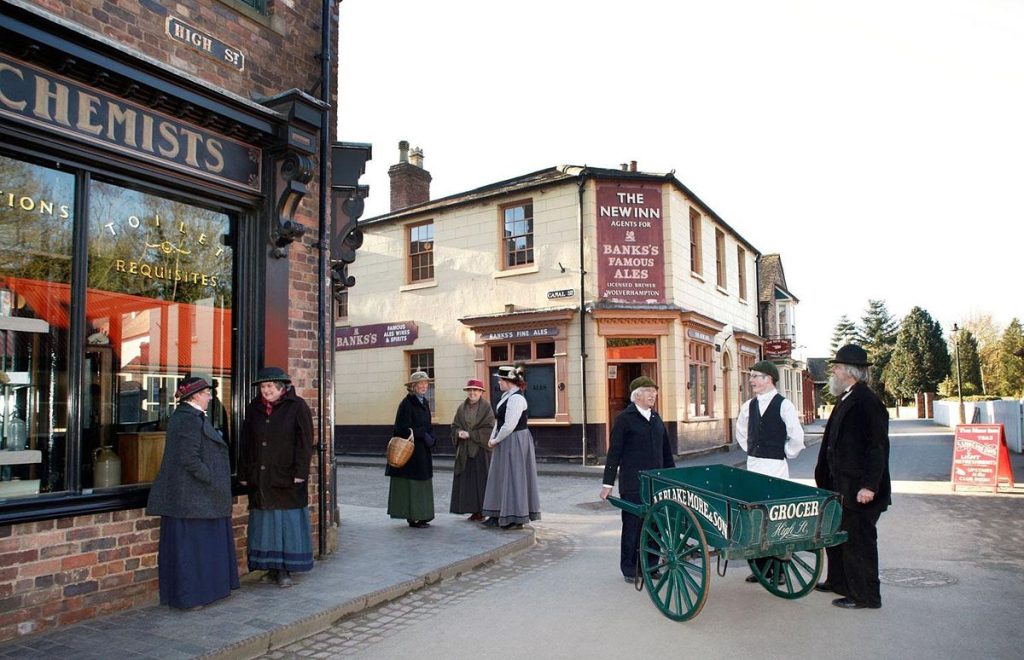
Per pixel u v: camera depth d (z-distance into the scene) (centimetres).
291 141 631
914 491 1199
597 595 600
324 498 696
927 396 5694
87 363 540
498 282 1867
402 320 2044
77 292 528
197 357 622
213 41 620
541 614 547
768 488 578
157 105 557
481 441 906
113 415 559
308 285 701
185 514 515
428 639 495
